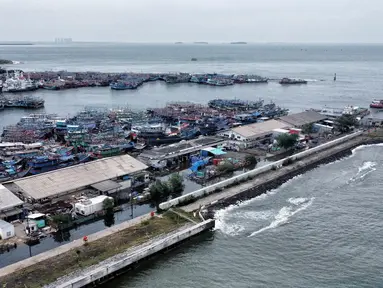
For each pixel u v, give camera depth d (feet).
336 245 246.47
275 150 433.07
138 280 209.05
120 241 231.71
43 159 366.63
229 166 359.46
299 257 232.53
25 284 189.67
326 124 556.92
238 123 565.94
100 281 203.31
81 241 230.48
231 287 204.74
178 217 266.77
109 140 447.01
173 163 381.81
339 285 207.00
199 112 641.40
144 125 526.16
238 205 302.04
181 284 206.49
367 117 639.76
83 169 312.09
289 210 295.69
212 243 246.47
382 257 233.76
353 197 323.37
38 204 275.59
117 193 301.22
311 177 370.12
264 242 248.32
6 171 347.77
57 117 613.11
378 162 417.90
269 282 209.15
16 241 232.32
